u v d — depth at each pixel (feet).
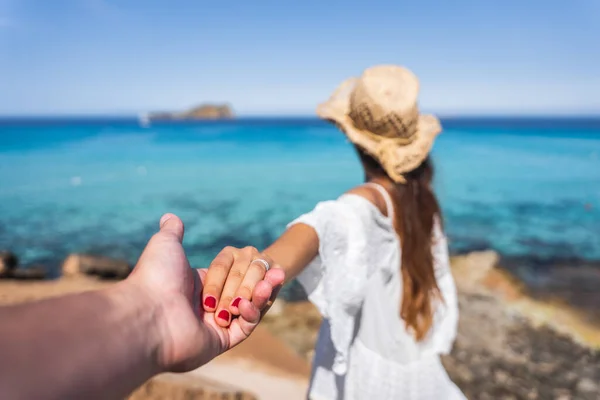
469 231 42.42
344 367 5.18
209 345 2.70
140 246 39.29
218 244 37.27
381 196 5.77
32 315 1.75
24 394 1.53
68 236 42.04
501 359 17.98
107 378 1.85
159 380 13.33
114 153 129.18
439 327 6.52
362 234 5.15
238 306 3.00
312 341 19.72
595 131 275.80
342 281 5.05
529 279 28.58
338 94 6.64
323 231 4.92
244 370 16.97
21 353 1.59
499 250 35.73
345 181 77.61
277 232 42.01
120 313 2.12
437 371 6.18
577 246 36.73
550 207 53.83
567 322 21.72
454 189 67.46
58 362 1.67
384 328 5.73
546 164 101.09
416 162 5.91
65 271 31.14
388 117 5.71
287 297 24.84
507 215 49.62
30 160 109.81
